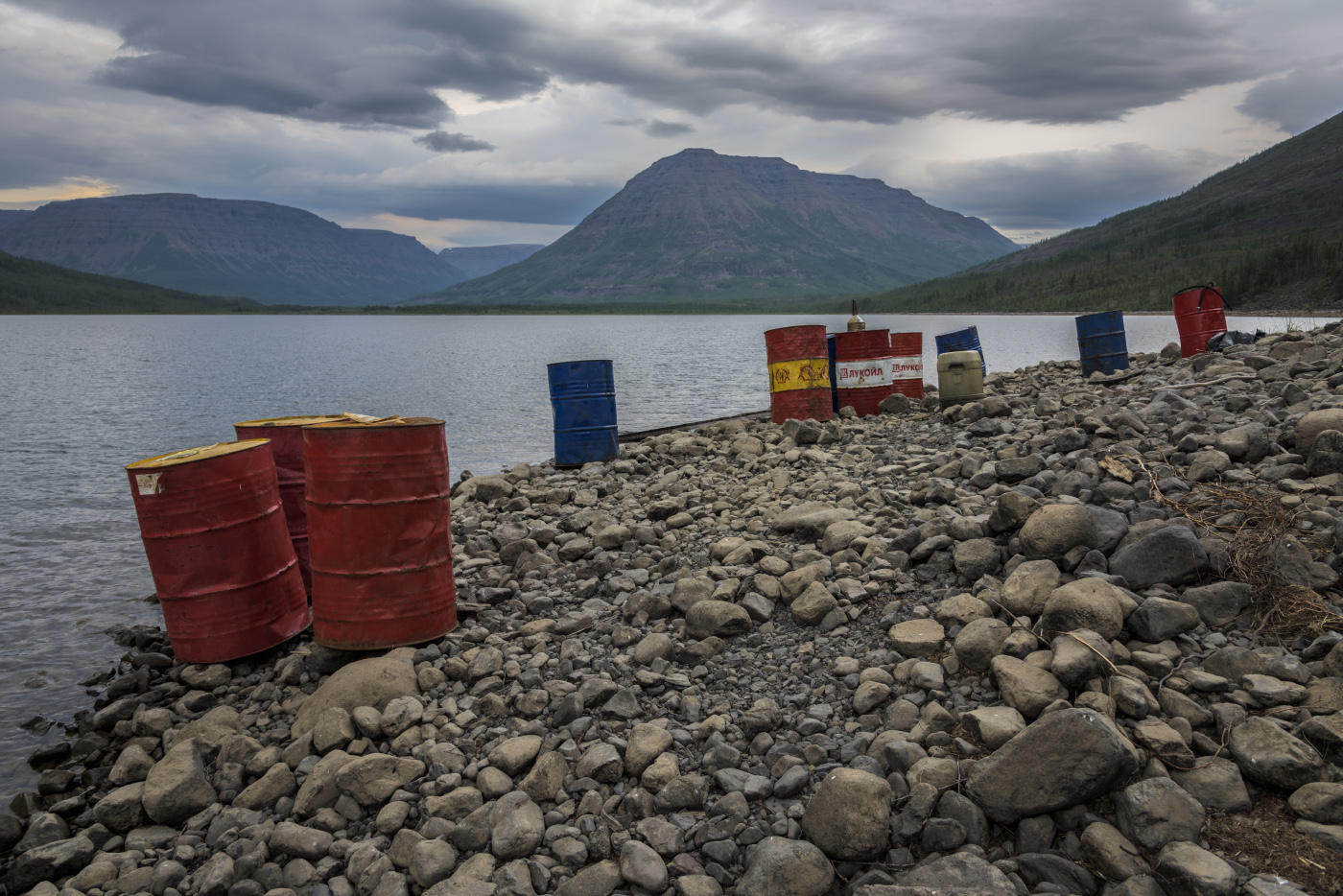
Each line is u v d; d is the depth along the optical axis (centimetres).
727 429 1312
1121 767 315
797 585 543
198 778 423
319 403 2641
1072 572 482
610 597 614
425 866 344
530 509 905
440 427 550
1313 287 12375
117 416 2386
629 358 4688
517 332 12169
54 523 1113
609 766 390
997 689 402
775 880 310
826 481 813
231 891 354
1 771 483
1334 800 296
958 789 342
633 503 891
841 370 1346
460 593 632
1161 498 546
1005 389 1441
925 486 731
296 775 426
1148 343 4622
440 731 441
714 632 511
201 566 540
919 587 528
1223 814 313
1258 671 373
